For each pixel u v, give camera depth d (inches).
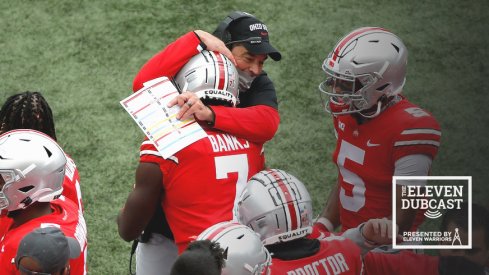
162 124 464.1
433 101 837.2
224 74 478.6
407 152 505.0
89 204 739.4
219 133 473.7
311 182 764.6
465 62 888.3
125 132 818.8
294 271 411.5
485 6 958.4
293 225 414.0
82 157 789.9
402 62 505.7
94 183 762.2
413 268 474.0
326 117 831.7
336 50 514.0
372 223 494.9
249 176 478.9
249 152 482.0
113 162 785.6
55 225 454.0
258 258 374.9
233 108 480.1
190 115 467.5
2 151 447.5
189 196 463.8
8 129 536.4
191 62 483.5
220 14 952.9
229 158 470.3
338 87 515.5
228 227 386.3
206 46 489.1
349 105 518.0
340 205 555.5
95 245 699.4
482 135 790.5
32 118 534.6
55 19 956.0
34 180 446.6
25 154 446.3
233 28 516.4
